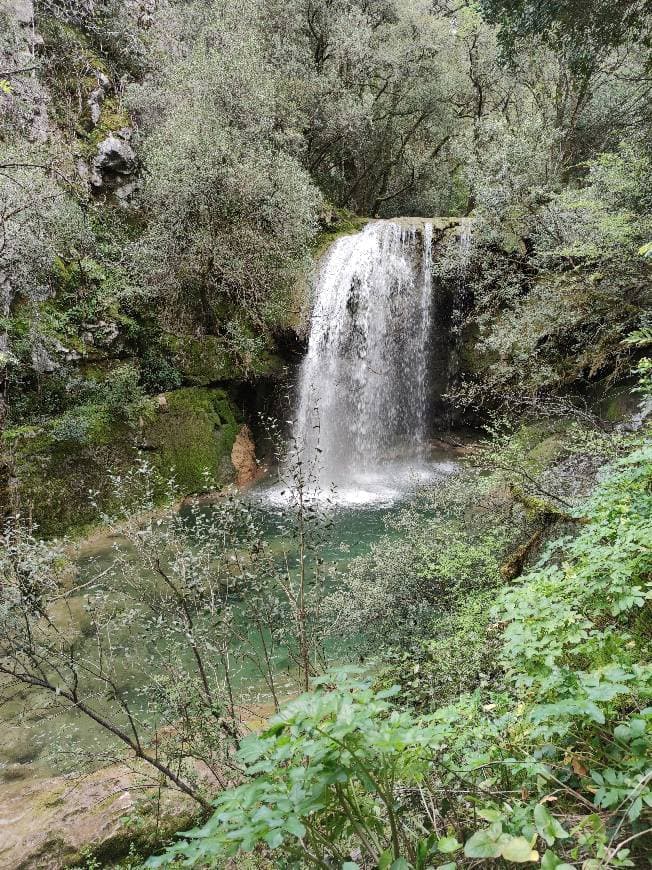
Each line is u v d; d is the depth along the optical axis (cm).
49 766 416
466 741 174
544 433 830
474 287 1049
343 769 102
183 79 1109
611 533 235
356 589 464
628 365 780
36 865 310
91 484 901
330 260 1314
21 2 1120
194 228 1036
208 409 1112
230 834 92
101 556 775
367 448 1352
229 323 1117
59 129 1126
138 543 349
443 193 2039
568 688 147
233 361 1160
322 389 1297
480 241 1117
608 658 173
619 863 99
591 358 779
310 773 100
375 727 105
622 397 761
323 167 1830
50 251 932
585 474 545
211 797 299
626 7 673
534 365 830
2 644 297
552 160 1262
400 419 1365
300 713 106
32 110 1070
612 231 683
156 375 1073
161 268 1039
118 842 318
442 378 1317
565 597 206
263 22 1372
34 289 926
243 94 1095
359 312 1323
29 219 877
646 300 721
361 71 1614
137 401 1002
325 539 391
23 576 313
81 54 1252
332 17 1477
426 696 304
